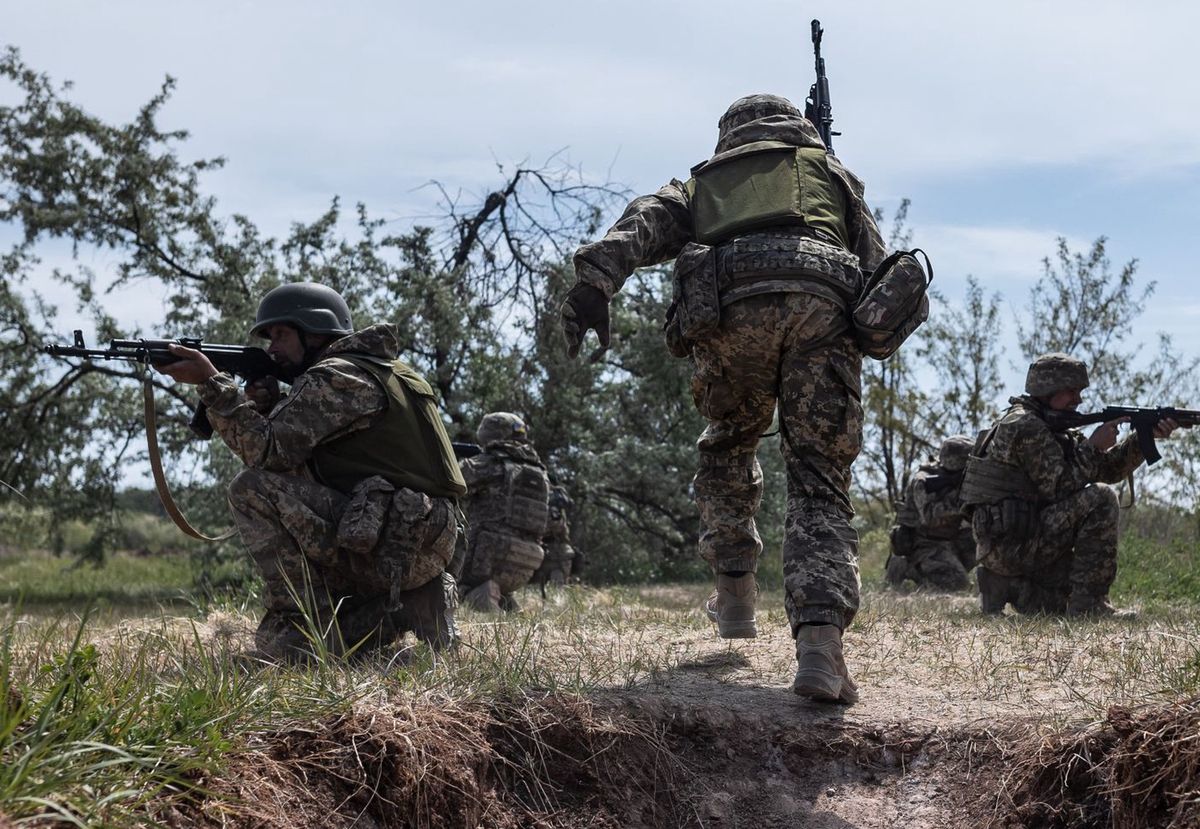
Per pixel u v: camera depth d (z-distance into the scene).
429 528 4.79
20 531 20.42
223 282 18.25
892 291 4.22
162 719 3.04
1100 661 4.84
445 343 16.86
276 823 2.92
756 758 3.92
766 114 4.73
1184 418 7.44
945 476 11.15
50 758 2.64
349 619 4.86
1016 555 7.71
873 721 4.01
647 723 3.88
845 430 4.26
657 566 18.44
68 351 4.50
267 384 5.08
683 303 4.36
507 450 9.18
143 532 26.91
